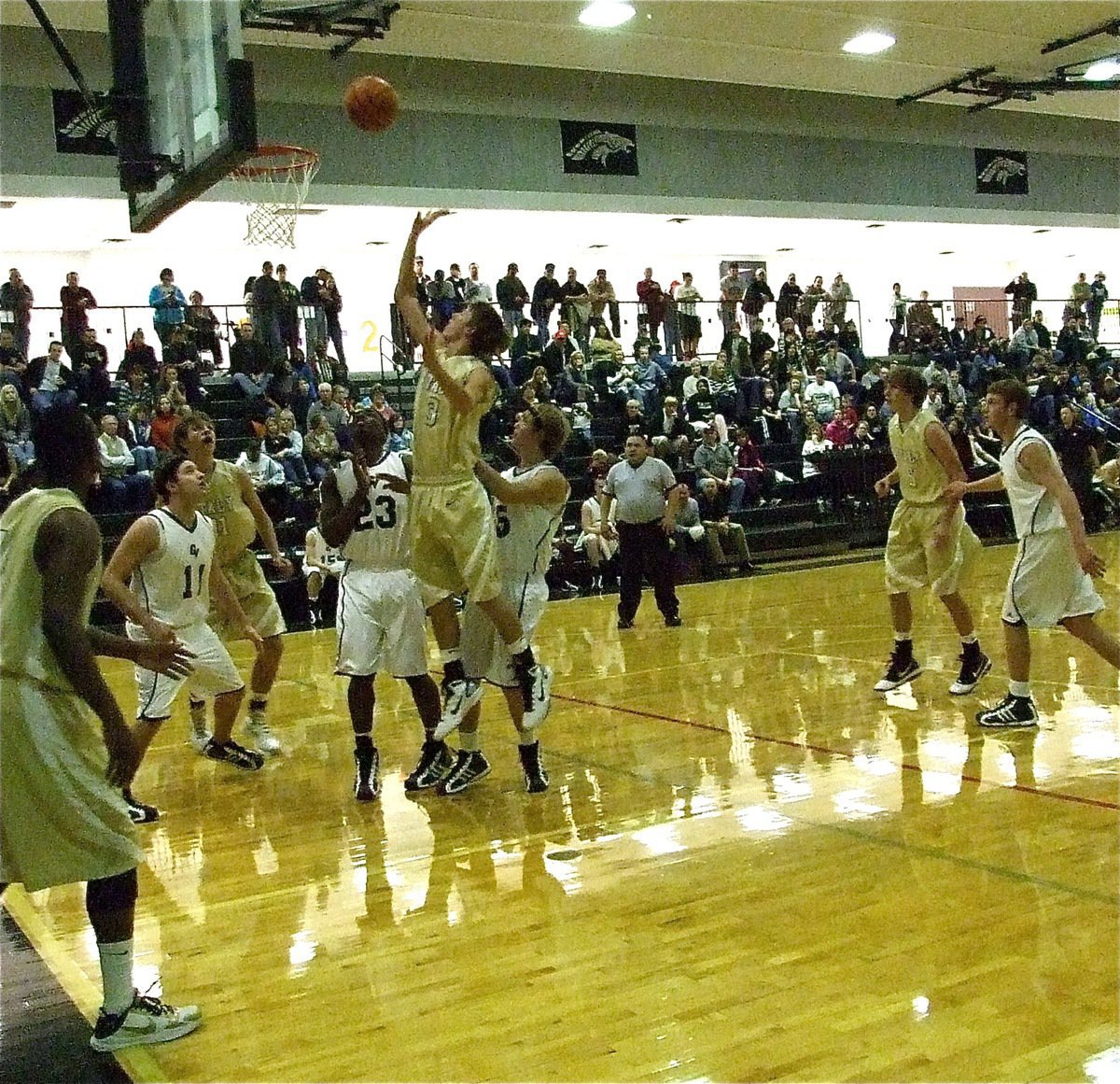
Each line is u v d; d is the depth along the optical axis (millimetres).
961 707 6023
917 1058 2504
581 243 21266
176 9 6172
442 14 14742
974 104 20641
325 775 5363
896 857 3818
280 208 14344
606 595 12234
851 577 12461
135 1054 2717
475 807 4695
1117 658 5195
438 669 7988
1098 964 2922
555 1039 2686
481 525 4559
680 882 3691
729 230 21094
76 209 16156
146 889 3910
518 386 15750
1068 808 4254
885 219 20969
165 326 14547
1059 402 17578
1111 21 16531
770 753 5277
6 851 2611
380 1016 2861
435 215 4242
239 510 5605
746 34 16266
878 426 16719
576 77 18172
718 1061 2541
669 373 16859
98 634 2811
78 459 2760
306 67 16125
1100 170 23406
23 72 14297
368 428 4859
